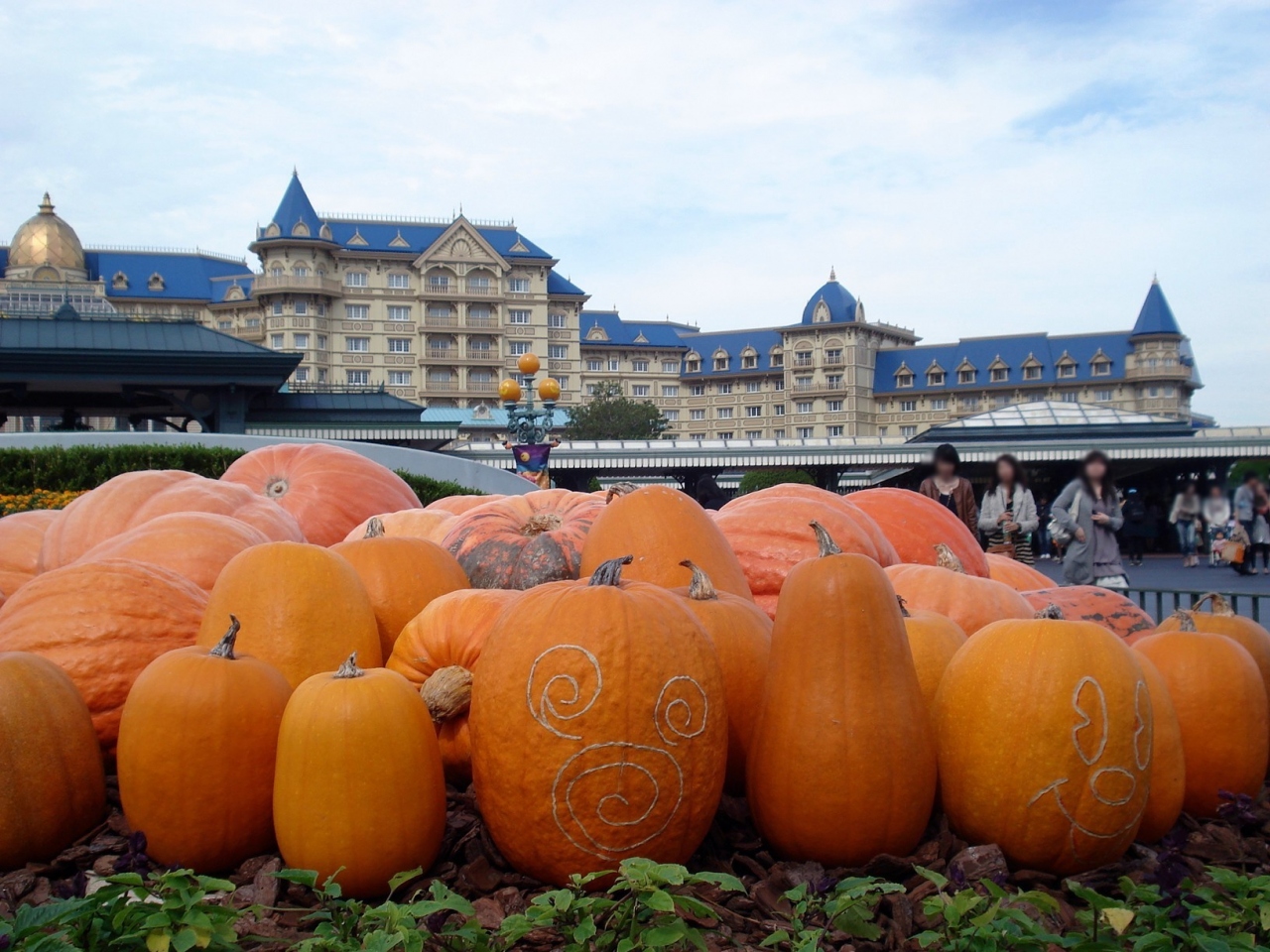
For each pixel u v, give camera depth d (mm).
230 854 2842
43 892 2762
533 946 2439
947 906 2342
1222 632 3598
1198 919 2479
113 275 120938
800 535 4305
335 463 6754
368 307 108812
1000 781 2766
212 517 4387
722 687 2793
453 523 4984
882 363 140375
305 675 3213
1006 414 48906
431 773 2744
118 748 2854
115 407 47031
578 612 2686
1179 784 3029
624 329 145500
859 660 2709
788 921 2541
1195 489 14359
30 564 5281
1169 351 126062
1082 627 2861
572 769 2582
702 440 51875
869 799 2676
